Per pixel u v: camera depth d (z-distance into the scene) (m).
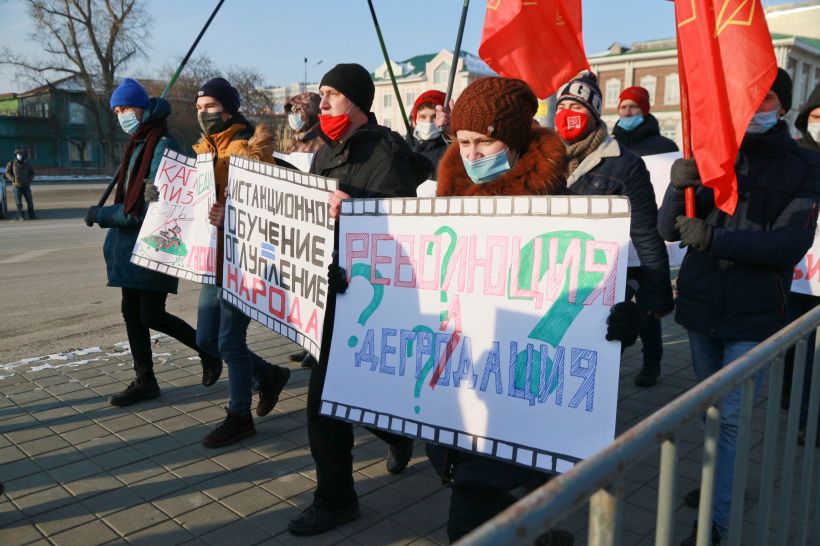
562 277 1.91
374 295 2.31
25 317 6.78
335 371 2.39
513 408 1.97
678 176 2.63
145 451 3.63
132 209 3.93
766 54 2.35
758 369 1.63
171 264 3.88
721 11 2.41
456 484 2.10
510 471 2.04
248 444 3.72
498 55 3.70
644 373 4.77
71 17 40.72
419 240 2.19
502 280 2.01
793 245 2.56
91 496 3.16
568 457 1.86
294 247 2.82
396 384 2.24
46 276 9.02
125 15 41.44
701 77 2.44
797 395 1.99
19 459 3.53
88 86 43.31
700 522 1.52
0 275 9.08
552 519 0.95
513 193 2.06
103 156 58.66
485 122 2.04
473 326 2.07
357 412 2.32
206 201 3.73
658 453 3.66
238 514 3.01
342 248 2.39
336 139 2.90
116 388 4.60
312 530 2.82
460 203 2.10
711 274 2.75
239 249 3.24
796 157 2.66
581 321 1.87
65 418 4.09
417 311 2.20
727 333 2.71
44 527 2.89
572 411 1.87
